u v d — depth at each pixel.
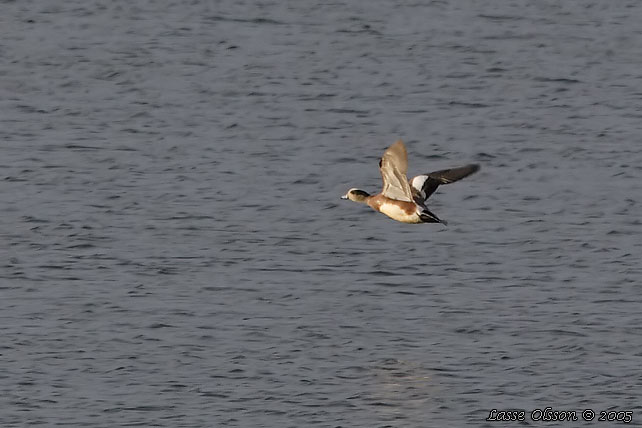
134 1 82.94
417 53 72.31
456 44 74.19
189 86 65.94
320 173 53.12
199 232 46.12
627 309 39.84
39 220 46.88
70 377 34.91
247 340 37.25
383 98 63.97
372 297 40.66
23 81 66.12
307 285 41.53
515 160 55.06
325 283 41.72
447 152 56.41
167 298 40.19
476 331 38.16
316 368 35.72
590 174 53.16
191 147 56.19
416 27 78.06
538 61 70.94
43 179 51.56
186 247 44.66
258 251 44.47
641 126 59.75
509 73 68.62
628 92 65.56
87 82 66.38
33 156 54.44
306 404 33.66
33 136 57.41
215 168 53.34
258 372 35.34
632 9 83.25
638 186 51.62
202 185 51.19
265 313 39.19
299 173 53.00
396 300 40.47
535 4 84.06
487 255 44.38
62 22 77.88
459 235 46.16
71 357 36.03
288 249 44.72
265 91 65.06
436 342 37.41
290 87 65.81
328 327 38.31
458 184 51.72
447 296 40.78
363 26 78.06
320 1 83.62
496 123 60.22
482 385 34.88
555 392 34.50
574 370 35.78
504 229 46.91
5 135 57.44
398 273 42.66
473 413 33.41
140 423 32.59
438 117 61.06
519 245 45.38
